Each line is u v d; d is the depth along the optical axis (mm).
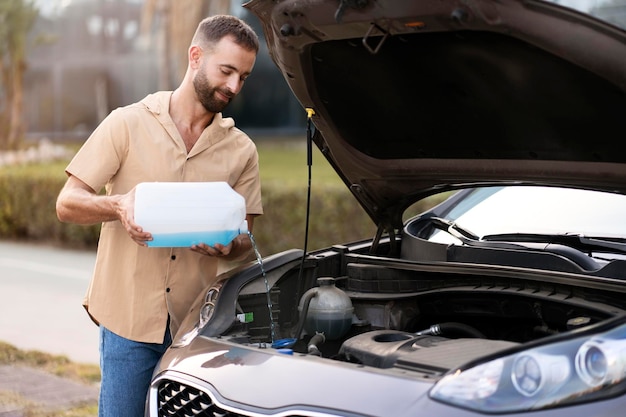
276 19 3189
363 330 3547
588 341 2535
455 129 3467
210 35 3404
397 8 2883
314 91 3465
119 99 24375
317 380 2744
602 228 3559
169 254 3541
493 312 3457
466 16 2779
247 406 2779
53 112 25938
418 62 3207
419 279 3648
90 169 3432
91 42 24812
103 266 3574
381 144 3705
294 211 9727
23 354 6340
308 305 3445
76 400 5289
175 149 3508
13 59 23656
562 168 3328
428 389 2582
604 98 2920
